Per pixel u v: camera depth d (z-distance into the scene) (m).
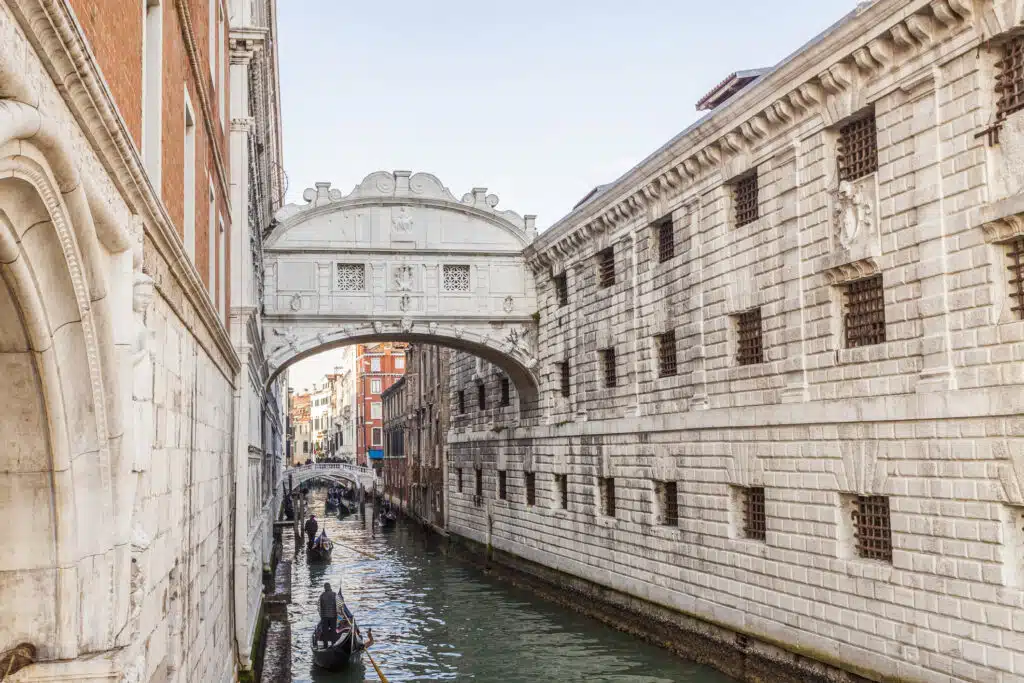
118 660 5.98
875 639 15.18
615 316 26.08
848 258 15.99
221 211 16.66
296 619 29.03
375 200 31.77
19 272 4.76
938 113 14.23
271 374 30.98
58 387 5.51
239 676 19.16
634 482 24.41
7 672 5.70
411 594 33.34
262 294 29.89
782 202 18.16
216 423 14.77
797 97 17.28
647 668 20.89
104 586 6.15
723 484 20.00
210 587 13.27
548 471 31.11
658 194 23.33
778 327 18.22
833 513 16.38
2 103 3.74
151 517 7.55
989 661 12.97
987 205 13.30
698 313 21.34
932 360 14.21
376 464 90.50
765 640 18.25
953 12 13.62
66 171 4.70
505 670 21.58
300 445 174.50
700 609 20.84
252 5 22.56
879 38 15.04
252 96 22.86
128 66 6.75
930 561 14.08
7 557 5.77
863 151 16.28
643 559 23.80
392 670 22.05
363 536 56.00
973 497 13.34
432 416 52.81
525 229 32.75
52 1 3.99
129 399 6.39
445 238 32.28
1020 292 13.05
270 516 42.38
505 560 36.00
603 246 26.92
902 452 14.77
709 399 20.81
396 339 33.00
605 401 26.64
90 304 5.54
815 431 16.89
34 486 5.76
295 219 31.14
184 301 9.96
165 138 8.82
